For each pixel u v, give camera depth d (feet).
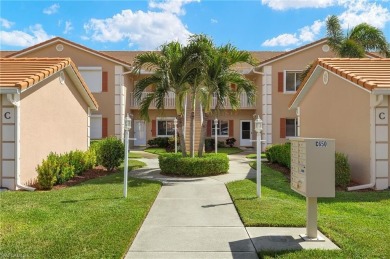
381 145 31.65
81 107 49.52
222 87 42.39
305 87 48.44
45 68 37.27
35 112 35.60
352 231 18.85
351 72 35.55
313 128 47.09
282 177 38.63
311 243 17.47
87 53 75.87
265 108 75.15
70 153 39.78
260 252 16.16
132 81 85.71
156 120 87.92
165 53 43.60
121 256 15.58
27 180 33.81
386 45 60.23
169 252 16.51
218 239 18.31
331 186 17.54
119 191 30.12
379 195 28.89
